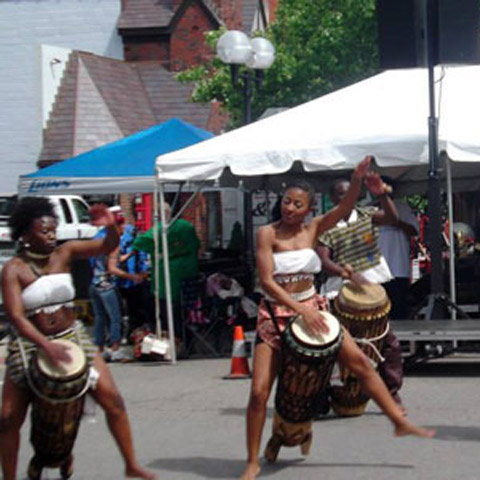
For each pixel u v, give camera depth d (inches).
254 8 1707.7
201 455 381.4
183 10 1517.0
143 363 669.9
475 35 556.4
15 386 301.0
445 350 565.6
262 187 872.9
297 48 1282.0
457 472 342.6
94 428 441.4
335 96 666.8
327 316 333.1
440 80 609.0
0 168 1471.5
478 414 446.9
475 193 999.0
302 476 340.2
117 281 765.9
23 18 1529.3
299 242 339.6
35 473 315.3
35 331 296.8
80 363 296.0
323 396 436.1
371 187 343.9
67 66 1401.3
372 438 398.0
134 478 341.4
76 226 1169.4
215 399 510.0
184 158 641.0
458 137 600.4
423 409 461.7
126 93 1433.3
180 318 708.0
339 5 1253.7
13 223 305.0
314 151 617.0
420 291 729.6
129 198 1263.5
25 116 1467.8
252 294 785.6
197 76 1359.5
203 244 1438.2
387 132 611.8
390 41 553.9
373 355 421.1
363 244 429.1
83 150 1358.3
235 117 1331.2
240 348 584.4
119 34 1533.0
